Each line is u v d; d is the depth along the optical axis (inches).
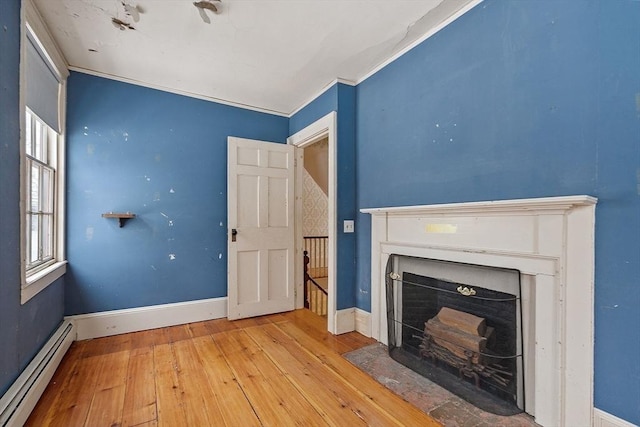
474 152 74.3
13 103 62.1
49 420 63.6
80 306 104.8
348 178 114.3
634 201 50.2
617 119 52.0
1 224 57.3
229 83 116.6
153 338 106.9
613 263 52.4
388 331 94.9
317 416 65.5
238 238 127.8
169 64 102.6
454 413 65.7
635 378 50.0
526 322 63.6
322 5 74.7
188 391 74.6
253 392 74.2
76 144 104.0
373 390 74.9
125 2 73.0
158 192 118.0
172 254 120.5
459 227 76.0
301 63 102.5
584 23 56.0
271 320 126.5
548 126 60.7
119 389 75.1
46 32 81.7
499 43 69.2
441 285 80.4
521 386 64.2
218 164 130.3
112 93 110.0
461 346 74.0
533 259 61.8
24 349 68.0
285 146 139.7
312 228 230.2
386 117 101.0
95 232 107.1
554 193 59.9
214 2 73.2
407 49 92.9
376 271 102.8
